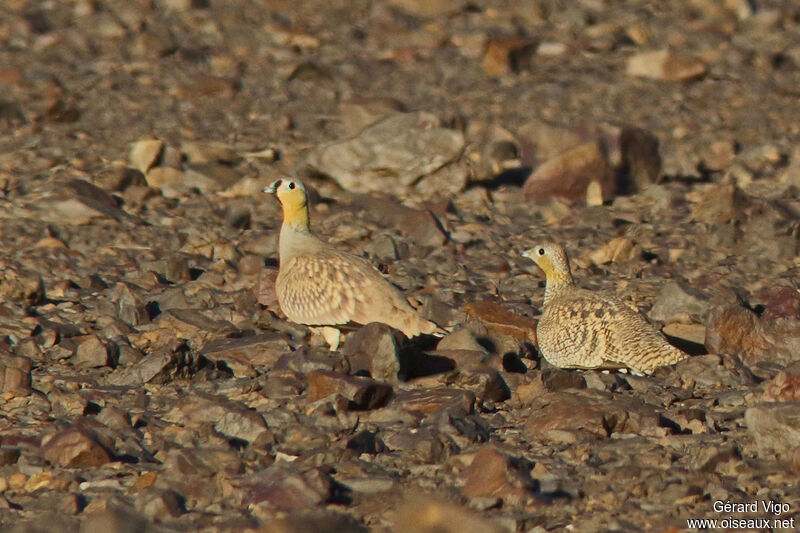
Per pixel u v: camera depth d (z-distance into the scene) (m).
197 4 32.12
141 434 9.45
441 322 12.52
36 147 20.98
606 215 17.95
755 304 13.56
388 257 15.62
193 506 8.12
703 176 21.08
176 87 25.75
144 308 12.80
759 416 8.75
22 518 7.93
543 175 19.12
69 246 16.02
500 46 28.50
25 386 10.58
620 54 30.50
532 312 13.16
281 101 25.58
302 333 12.28
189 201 18.45
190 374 10.95
